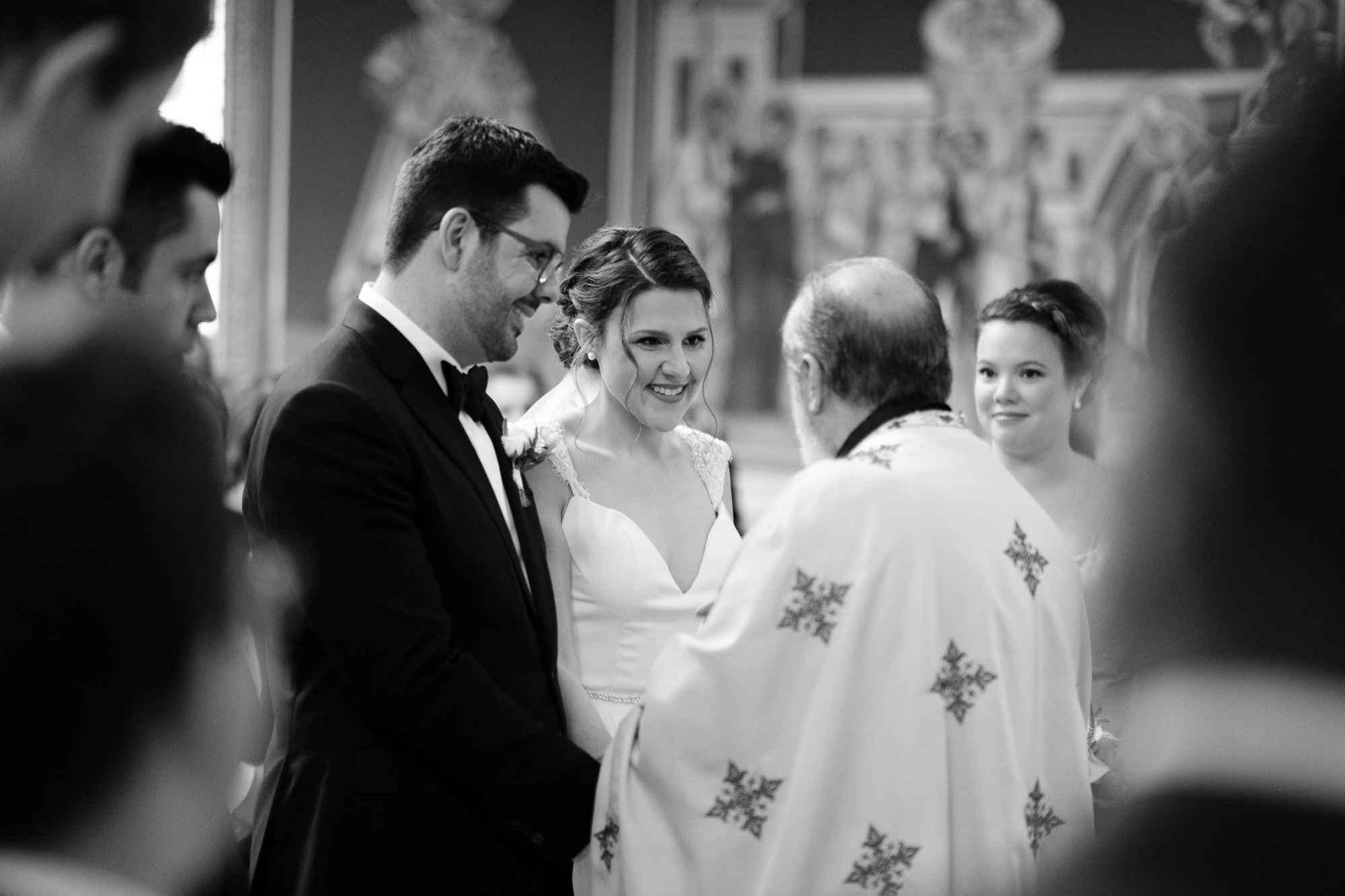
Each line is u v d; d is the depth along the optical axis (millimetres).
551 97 14367
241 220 13820
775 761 2398
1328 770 618
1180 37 12109
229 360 13828
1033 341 3637
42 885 709
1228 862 632
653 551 3465
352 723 2779
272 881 2809
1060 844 2432
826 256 13570
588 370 3631
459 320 2945
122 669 717
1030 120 12766
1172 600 647
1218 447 618
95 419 734
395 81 14305
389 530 2695
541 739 2779
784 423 13617
